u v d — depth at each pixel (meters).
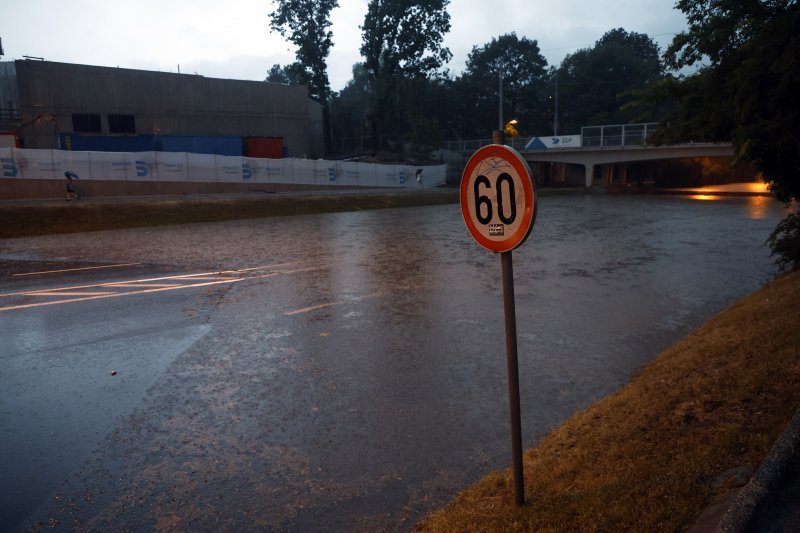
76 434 5.36
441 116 79.88
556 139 54.78
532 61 79.94
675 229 23.08
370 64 62.78
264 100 53.28
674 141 11.23
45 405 6.03
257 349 7.83
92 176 31.89
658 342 7.95
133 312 9.84
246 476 4.57
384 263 14.98
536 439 5.07
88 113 45.16
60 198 30.41
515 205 3.01
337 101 80.38
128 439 5.24
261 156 45.16
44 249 17.77
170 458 4.89
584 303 10.32
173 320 9.32
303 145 56.06
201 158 35.59
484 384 6.47
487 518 3.46
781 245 11.93
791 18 8.01
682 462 3.55
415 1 60.31
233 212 29.23
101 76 45.44
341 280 12.65
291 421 5.57
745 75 8.87
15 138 36.00
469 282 12.34
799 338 5.55
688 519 2.94
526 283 12.19
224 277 13.05
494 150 3.06
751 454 3.46
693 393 4.77
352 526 3.88
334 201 34.75
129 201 27.81
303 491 4.33
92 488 4.42
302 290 11.59
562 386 6.37
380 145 66.75
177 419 5.66
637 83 79.62
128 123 47.16
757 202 39.84
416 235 21.70
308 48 61.22
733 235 20.89
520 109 84.88
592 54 80.25
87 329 8.82
